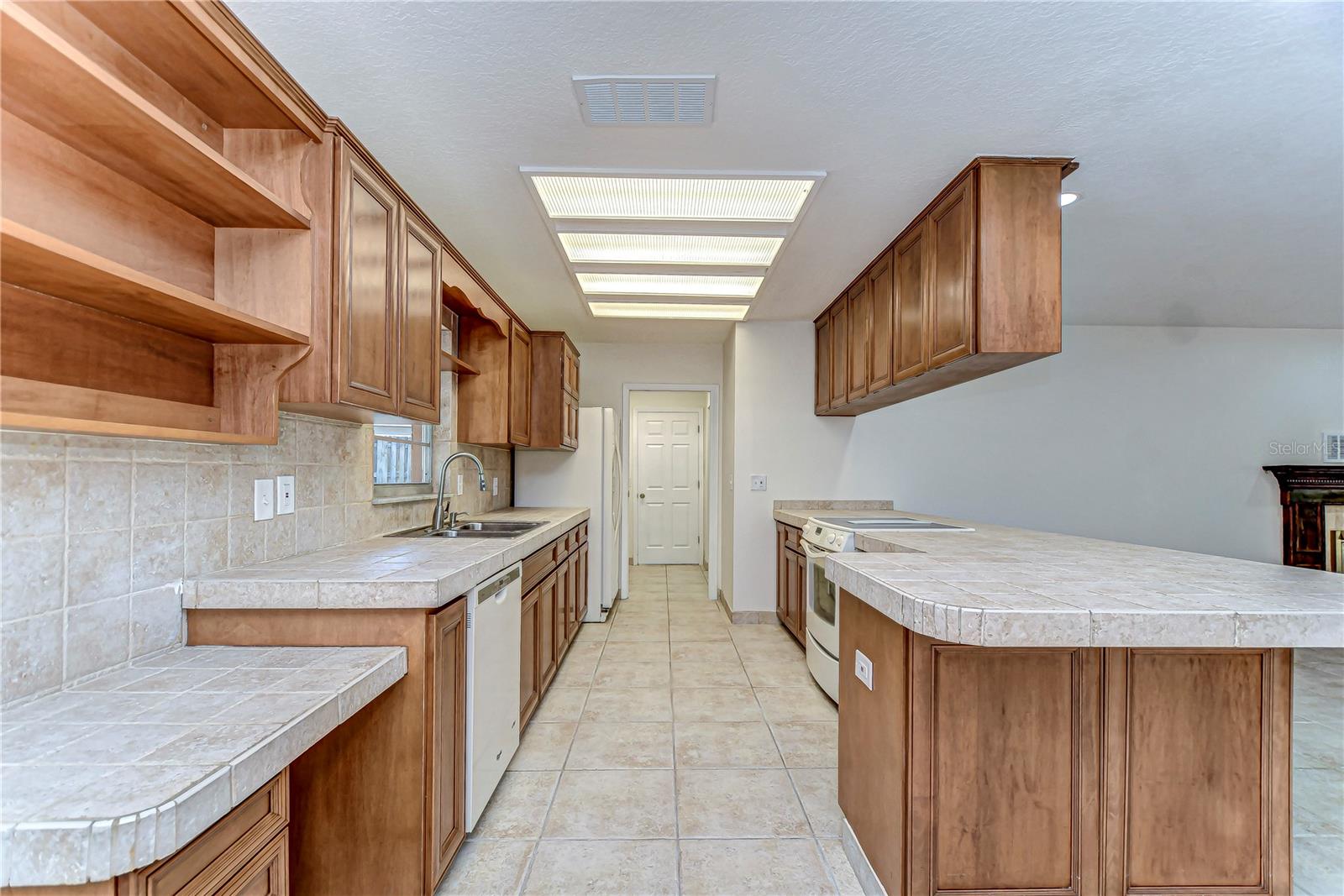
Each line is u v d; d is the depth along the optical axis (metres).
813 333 4.54
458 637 1.74
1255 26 1.45
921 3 1.39
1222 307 4.20
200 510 1.55
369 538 2.48
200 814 0.83
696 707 2.93
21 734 0.99
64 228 1.16
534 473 4.71
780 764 2.37
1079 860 1.40
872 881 1.61
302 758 1.54
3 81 0.96
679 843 1.87
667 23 1.45
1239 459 4.73
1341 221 2.68
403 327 2.05
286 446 1.92
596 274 3.35
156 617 1.42
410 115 1.85
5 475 1.07
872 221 2.66
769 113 1.84
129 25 1.21
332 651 1.48
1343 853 1.64
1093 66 1.62
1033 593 1.38
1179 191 2.39
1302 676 3.30
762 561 4.54
